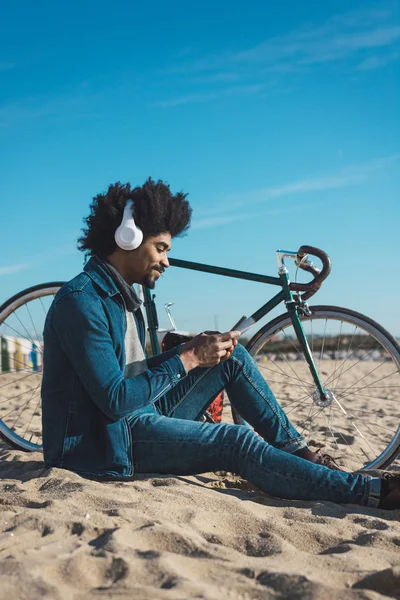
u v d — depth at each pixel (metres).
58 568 1.66
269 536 1.98
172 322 3.37
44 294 3.57
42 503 2.23
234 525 2.12
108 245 2.66
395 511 2.35
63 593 1.53
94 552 1.77
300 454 2.73
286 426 2.78
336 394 3.53
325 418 4.86
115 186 2.67
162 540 1.90
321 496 2.41
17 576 1.59
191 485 2.54
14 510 2.18
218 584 1.63
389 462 3.20
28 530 1.96
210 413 3.14
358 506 2.38
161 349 3.18
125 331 2.67
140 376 2.52
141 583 1.63
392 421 5.14
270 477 2.44
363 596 1.55
